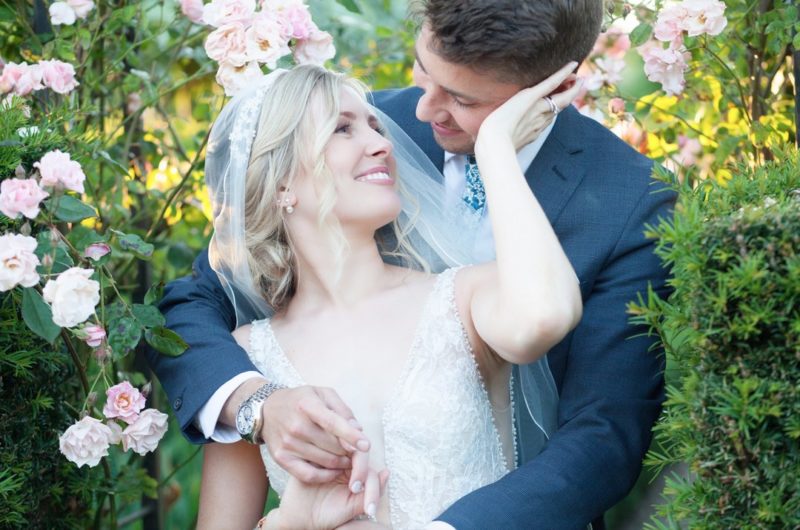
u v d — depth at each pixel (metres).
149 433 2.39
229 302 2.62
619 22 3.17
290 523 2.13
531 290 2.03
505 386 2.41
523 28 2.22
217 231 2.49
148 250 2.38
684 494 1.79
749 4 2.75
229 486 2.45
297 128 2.34
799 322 1.62
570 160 2.48
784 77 2.83
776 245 1.66
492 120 2.23
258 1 2.78
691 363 1.87
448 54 2.27
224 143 2.47
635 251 2.41
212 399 2.30
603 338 2.36
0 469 2.30
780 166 2.11
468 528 2.08
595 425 2.30
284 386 2.32
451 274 2.38
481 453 2.29
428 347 2.29
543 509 2.14
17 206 2.14
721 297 1.67
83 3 2.81
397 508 2.22
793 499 1.67
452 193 2.65
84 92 3.08
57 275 2.26
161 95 3.12
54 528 2.62
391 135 2.51
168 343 2.38
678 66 2.72
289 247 2.45
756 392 1.66
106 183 3.26
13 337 2.33
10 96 2.59
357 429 2.09
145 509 3.35
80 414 2.35
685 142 3.18
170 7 3.37
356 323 2.38
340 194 2.33
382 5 4.27
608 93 3.09
